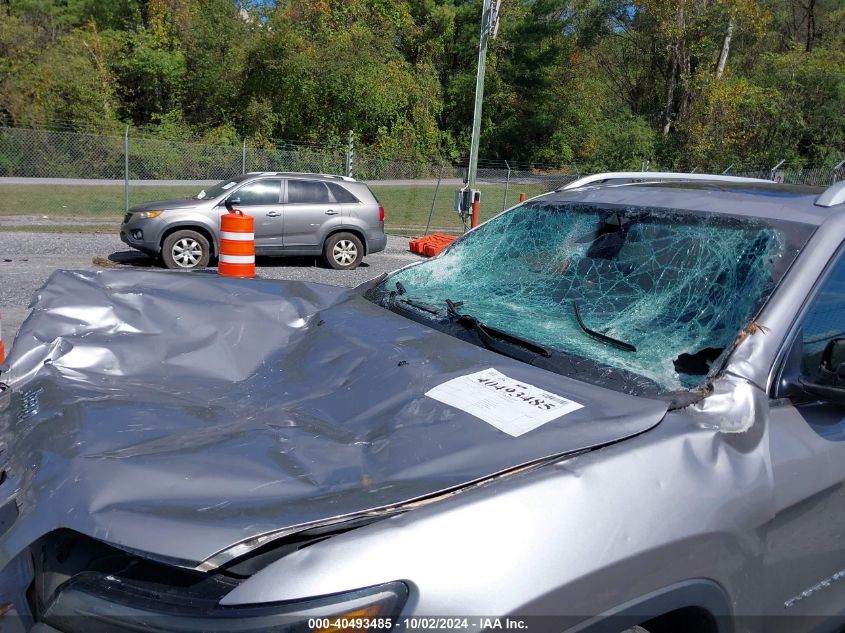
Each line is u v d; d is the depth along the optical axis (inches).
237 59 1331.2
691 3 1492.4
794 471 74.7
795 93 1409.9
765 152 1398.9
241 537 55.3
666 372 83.3
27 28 1203.2
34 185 859.4
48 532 59.1
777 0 1769.2
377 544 55.1
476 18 1733.5
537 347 90.1
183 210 460.1
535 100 1756.9
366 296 120.5
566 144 1774.1
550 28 1721.2
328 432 76.3
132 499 61.0
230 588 56.2
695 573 64.1
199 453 69.8
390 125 1461.6
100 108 1196.5
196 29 1318.9
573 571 57.4
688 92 1552.7
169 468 66.1
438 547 55.5
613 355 87.8
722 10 1464.1
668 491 65.2
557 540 58.3
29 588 62.4
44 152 904.9
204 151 936.3
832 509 79.4
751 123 1428.4
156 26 1376.7
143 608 54.7
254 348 105.0
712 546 65.4
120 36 1330.0
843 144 1441.9
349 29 1462.8
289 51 1325.0
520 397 76.7
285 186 487.8
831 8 1851.6
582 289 107.1
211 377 99.6
